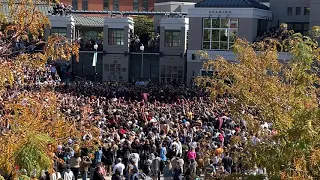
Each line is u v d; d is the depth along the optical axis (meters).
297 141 11.49
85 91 49.38
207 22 62.12
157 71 70.38
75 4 96.25
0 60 11.65
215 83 17.27
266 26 64.69
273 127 14.52
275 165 12.16
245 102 15.52
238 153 15.41
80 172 25.44
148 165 25.28
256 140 14.55
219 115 34.12
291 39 18.89
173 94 49.53
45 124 11.54
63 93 45.38
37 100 12.06
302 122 11.87
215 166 22.70
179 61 69.25
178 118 34.28
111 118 32.19
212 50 61.78
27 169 9.91
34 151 9.98
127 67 70.12
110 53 70.31
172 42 69.50
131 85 58.34
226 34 61.62
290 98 14.65
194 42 62.69
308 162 11.30
